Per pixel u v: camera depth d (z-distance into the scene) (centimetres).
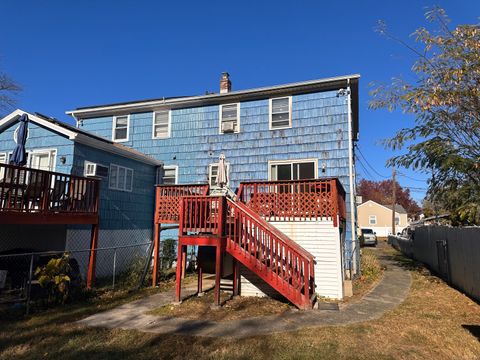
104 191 1152
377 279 1101
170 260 1290
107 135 1538
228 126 1337
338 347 468
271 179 1256
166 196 988
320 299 788
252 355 442
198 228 769
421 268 1371
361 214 4638
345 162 1166
